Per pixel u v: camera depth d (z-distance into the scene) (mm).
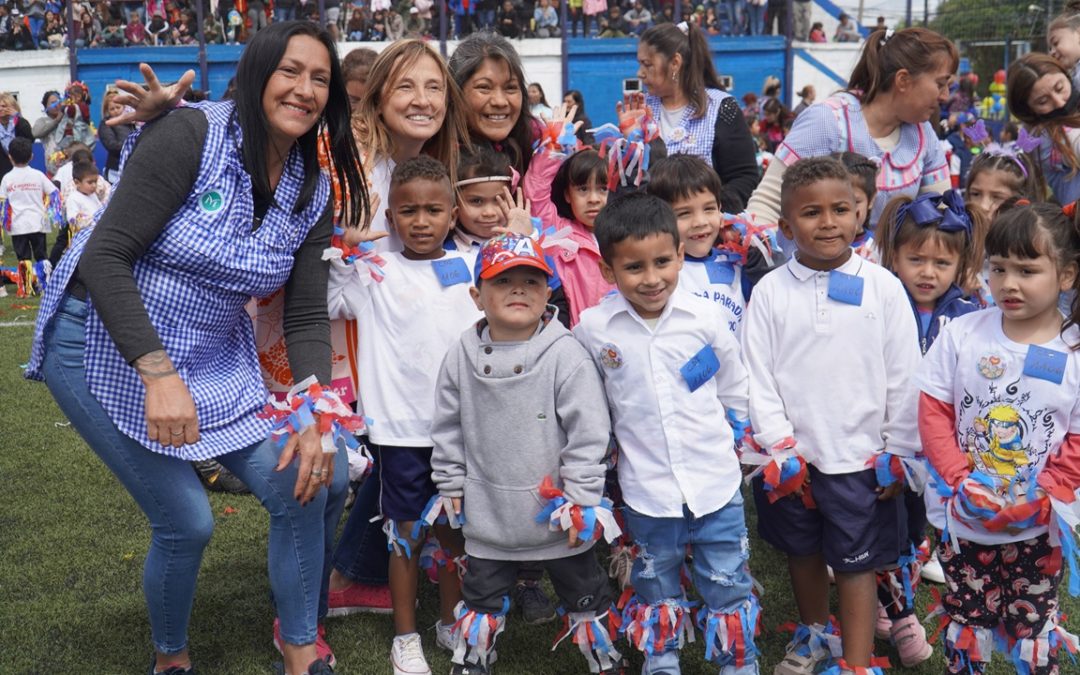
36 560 3902
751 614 2887
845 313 2832
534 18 23406
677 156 3396
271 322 3117
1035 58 4406
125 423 2604
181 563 2779
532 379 2838
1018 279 2539
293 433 2688
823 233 2797
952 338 2727
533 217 3617
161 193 2477
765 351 2916
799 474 2826
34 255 10586
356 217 2998
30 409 5953
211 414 2688
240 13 22938
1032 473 2605
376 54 4617
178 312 2598
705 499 2814
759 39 24203
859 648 2879
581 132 4559
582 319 2955
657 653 2877
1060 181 4598
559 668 3164
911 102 3666
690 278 3328
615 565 3598
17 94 22969
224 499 4527
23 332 8273
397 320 3096
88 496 4574
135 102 2539
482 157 3439
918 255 3176
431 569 3367
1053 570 2650
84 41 22938
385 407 3092
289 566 2854
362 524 3467
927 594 3637
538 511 2850
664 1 23922
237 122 2621
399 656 3102
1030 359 2582
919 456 2820
